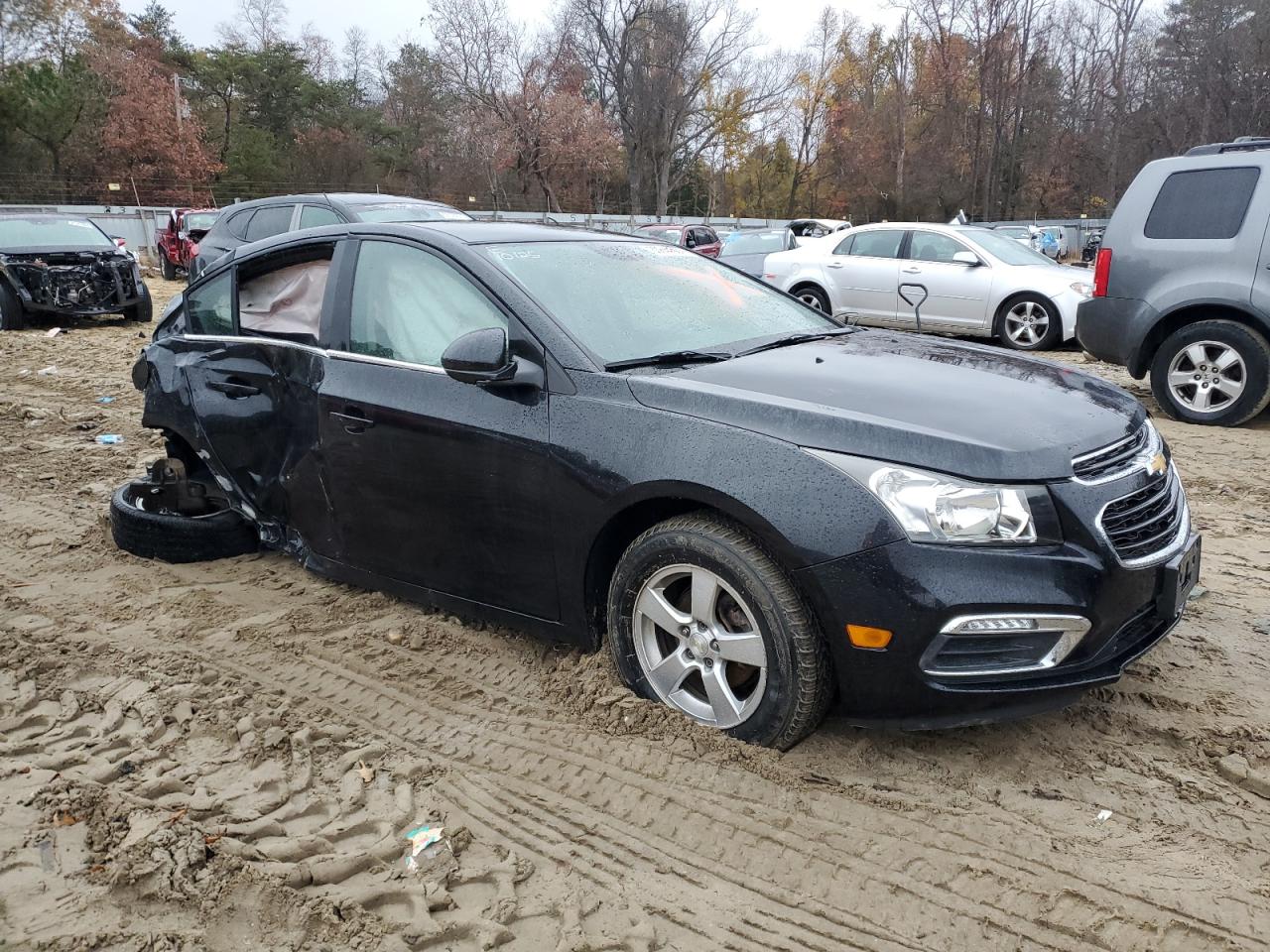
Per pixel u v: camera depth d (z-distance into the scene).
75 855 2.61
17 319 13.52
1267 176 7.32
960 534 2.76
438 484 3.63
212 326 4.69
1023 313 11.91
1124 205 8.02
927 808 2.84
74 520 5.50
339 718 3.40
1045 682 2.84
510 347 3.50
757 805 2.86
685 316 3.91
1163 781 2.98
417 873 2.61
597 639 3.45
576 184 55.97
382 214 11.16
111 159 44.53
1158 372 7.99
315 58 63.03
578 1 53.88
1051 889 2.54
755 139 61.28
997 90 50.59
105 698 3.49
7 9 41.22
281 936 2.35
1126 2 48.84
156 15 60.12
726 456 2.97
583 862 2.67
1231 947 2.33
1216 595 4.39
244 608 4.27
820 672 2.91
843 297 13.23
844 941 2.39
